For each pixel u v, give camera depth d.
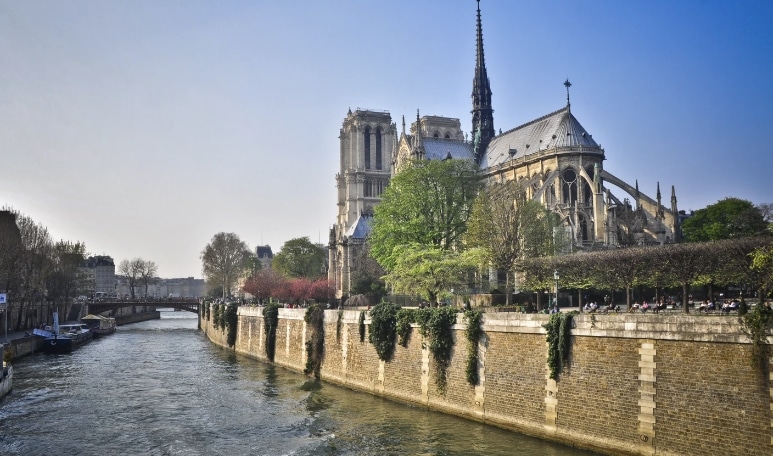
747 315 34.41
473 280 86.94
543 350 45.28
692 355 36.62
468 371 51.09
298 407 57.97
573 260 67.75
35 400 62.44
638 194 115.50
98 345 121.50
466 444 44.31
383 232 99.19
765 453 33.34
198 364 90.50
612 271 63.28
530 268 71.75
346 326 69.31
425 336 56.03
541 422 44.97
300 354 80.38
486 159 150.38
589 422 41.72
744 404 34.28
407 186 98.62
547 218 93.94
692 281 57.09
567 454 41.22
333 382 71.00
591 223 113.62
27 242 131.75
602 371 41.12
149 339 136.75
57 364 90.38
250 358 98.25
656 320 38.34
